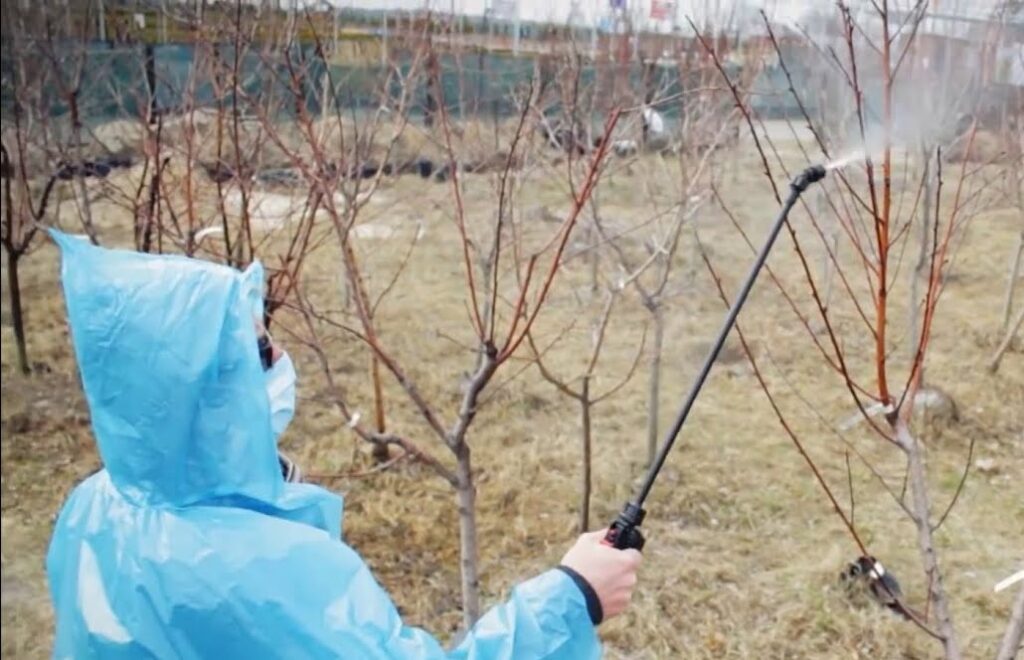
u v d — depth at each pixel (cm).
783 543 333
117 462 118
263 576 112
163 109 372
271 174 458
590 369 365
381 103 393
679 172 520
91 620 116
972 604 251
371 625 114
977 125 179
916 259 285
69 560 125
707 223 500
